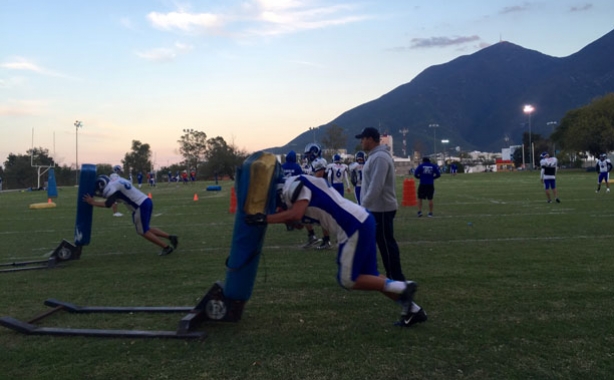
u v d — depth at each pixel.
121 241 10.34
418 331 4.32
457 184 32.44
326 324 4.59
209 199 23.77
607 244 8.20
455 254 7.73
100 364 3.79
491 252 7.80
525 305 4.98
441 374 3.47
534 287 5.63
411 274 6.41
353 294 5.61
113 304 5.54
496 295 5.36
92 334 4.40
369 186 5.36
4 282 6.70
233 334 4.38
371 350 3.92
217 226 12.56
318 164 8.03
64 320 4.95
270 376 3.49
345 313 4.91
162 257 8.35
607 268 6.46
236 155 79.50
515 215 12.89
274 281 6.26
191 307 5.18
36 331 4.49
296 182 4.07
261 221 4.00
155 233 8.47
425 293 5.51
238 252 4.45
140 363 3.78
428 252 7.97
